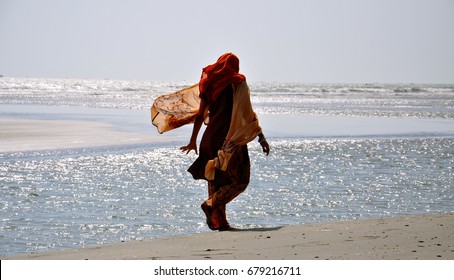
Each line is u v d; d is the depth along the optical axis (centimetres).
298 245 1672
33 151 4775
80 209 2867
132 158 4528
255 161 4456
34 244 2280
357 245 1648
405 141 5972
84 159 4419
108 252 1691
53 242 2311
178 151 4984
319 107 12838
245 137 2077
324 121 8694
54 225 2564
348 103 15162
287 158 4647
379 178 3841
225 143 2069
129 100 15475
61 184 3472
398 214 2862
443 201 3180
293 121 8612
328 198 3192
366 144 5672
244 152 2111
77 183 3509
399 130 7262
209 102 2095
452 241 1677
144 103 13825
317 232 1861
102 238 2378
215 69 2088
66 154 4662
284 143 5634
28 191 3256
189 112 2206
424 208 3006
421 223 1973
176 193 3262
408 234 1783
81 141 5522
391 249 1590
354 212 2889
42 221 2628
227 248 1670
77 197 3130
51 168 3991
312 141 5853
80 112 9819
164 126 2225
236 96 2067
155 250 1688
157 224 2608
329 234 1817
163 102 2216
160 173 3894
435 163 4547
